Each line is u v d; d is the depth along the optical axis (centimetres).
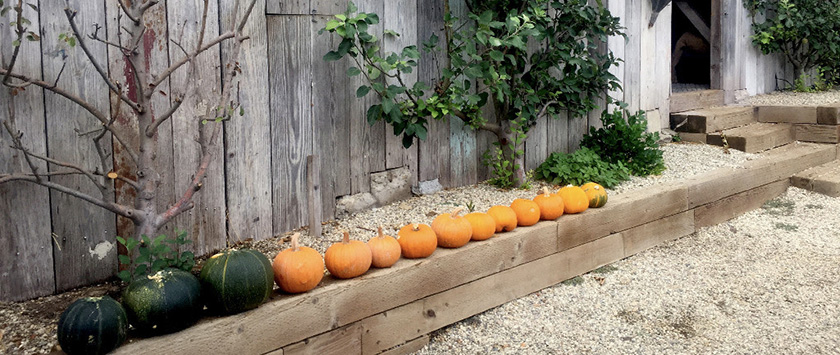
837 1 937
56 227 331
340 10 452
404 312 348
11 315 304
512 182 552
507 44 470
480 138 565
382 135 489
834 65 976
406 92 468
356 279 328
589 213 457
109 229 350
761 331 377
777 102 864
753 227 574
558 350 354
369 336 333
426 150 522
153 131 317
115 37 340
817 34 941
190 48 372
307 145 439
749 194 621
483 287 390
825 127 779
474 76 480
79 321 243
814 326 384
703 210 566
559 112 595
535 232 418
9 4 306
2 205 314
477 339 365
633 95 713
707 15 1005
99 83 338
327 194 455
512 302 409
